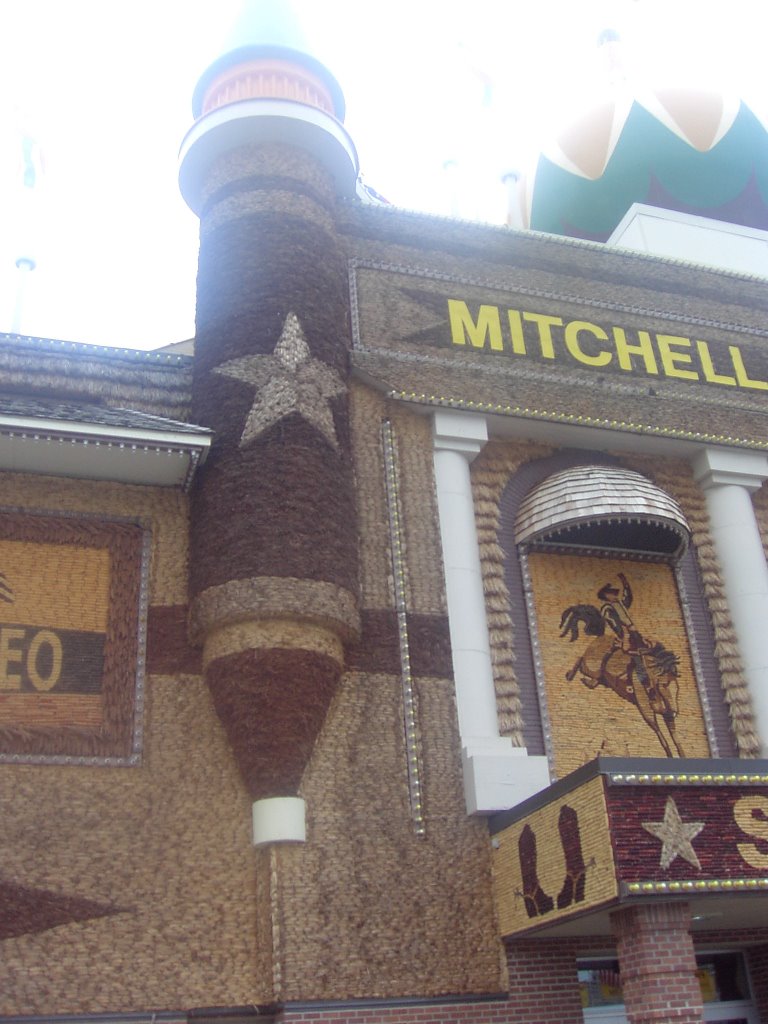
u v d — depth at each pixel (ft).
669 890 44.24
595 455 74.64
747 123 106.63
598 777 46.52
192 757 55.52
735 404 77.46
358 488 65.26
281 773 54.54
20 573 57.57
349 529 61.72
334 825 55.01
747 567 72.13
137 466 60.18
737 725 67.21
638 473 73.87
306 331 65.87
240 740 55.16
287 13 77.41
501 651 63.62
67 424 56.85
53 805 52.65
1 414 55.88
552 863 50.03
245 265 67.82
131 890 51.75
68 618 57.36
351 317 71.00
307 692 56.03
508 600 66.08
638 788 46.24
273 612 56.24
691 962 44.52
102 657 56.90
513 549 68.54
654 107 106.73
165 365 66.74
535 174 113.70
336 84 76.54
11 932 49.52
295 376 63.87
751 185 105.81
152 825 53.47
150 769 54.85
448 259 76.33
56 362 64.34
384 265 73.87
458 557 64.85
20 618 56.49
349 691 58.85
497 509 69.15
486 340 73.61
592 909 45.98
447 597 63.72
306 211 70.49
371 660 60.13
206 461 61.82
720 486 75.15
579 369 75.10
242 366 64.03
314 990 50.78
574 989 55.16
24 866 50.90
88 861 51.85
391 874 54.80
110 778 54.08
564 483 68.03
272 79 74.08
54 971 49.26
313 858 53.72
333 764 56.54
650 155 105.81
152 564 60.23
